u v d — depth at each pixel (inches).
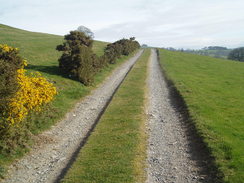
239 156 348.5
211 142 398.0
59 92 706.8
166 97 756.0
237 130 460.4
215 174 315.0
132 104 652.1
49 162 374.0
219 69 1558.8
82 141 447.2
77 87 812.6
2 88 350.3
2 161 354.6
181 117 558.3
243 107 636.1
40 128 477.4
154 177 316.5
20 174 339.9
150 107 639.1
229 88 919.0
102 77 1062.4
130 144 405.4
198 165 345.1
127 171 324.5
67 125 522.3
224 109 606.5
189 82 975.0
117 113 579.2
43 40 2156.7
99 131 473.4
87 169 334.6
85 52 938.1
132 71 1289.4
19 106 378.9
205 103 647.1
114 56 1542.8
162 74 1228.5
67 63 911.0
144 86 913.5
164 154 380.8
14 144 382.3
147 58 2117.4
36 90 444.5
